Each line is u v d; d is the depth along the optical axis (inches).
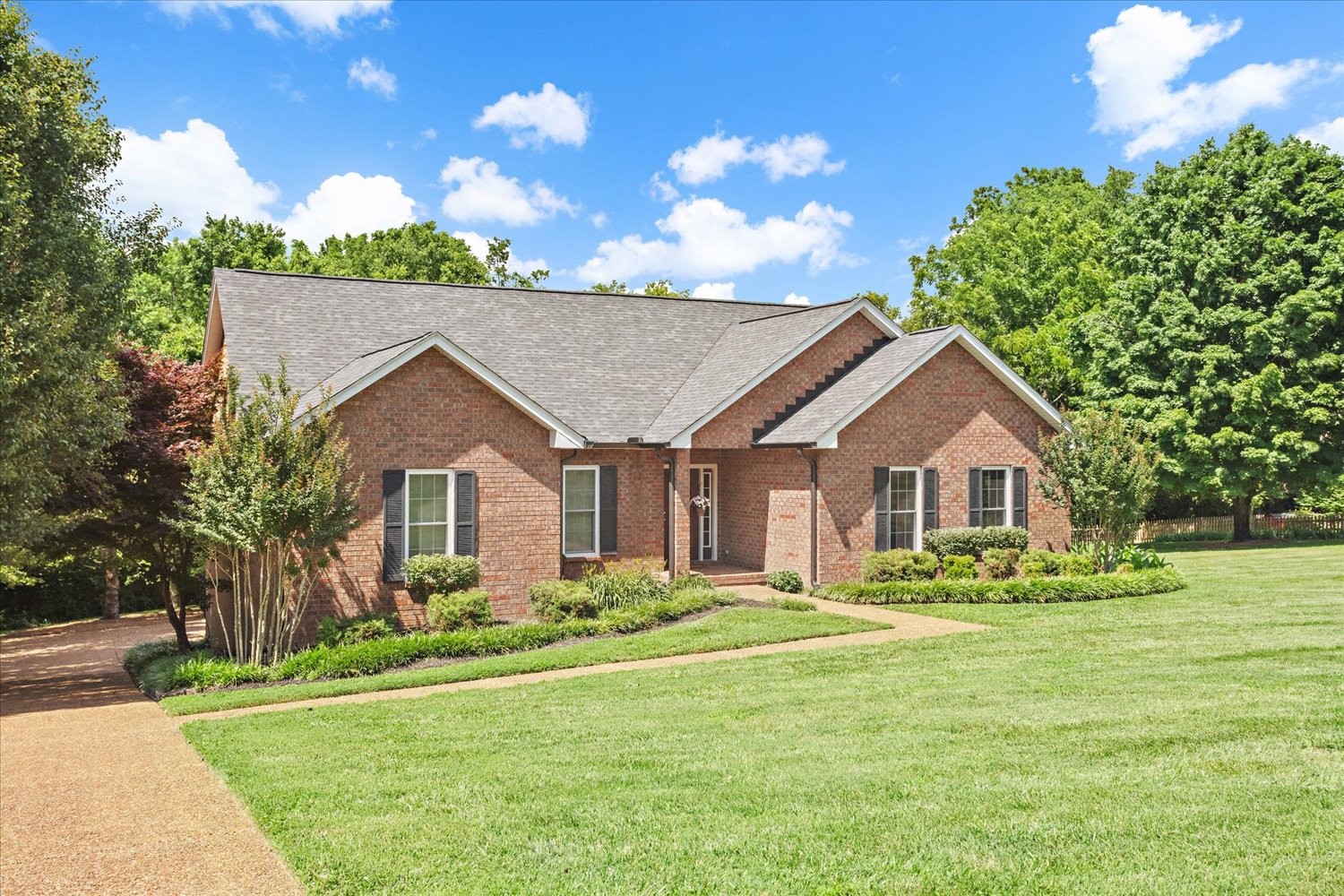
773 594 864.3
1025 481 978.7
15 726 519.2
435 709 489.7
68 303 697.6
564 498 869.8
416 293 1007.6
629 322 1088.2
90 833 319.6
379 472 741.3
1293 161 1424.7
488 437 783.7
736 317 1162.6
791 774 352.2
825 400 931.3
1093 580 818.8
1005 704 453.4
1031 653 583.8
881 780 340.2
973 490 952.9
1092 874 255.9
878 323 1003.3
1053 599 802.8
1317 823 286.0
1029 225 1891.0
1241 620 675.4
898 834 287.7
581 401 919.7
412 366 753.6
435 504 765.3
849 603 818.2
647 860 274.8
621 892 255.0
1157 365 1476.4
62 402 613.6
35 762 420.8
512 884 261.3
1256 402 1339.8
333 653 614.5
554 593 742.5
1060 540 1000.9
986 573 912.9
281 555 624.4
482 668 592.7
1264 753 357.4
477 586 768.9
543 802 330.0
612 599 756.0
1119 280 1581.0
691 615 754.2
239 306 890.1
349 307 945.5
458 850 286.8
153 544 775.7
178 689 595.8
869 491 902.4
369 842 295.7
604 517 885.8
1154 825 288.0
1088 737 387.9
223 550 658.2
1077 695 466.0
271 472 609.6
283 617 647.8
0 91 645.9
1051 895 245.1
